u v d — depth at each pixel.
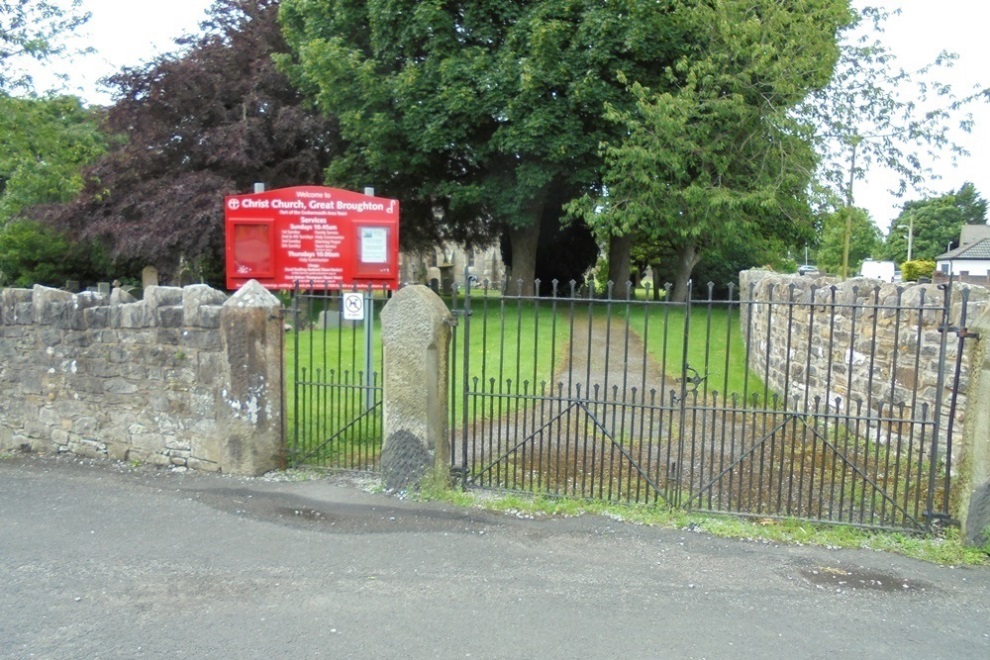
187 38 22.09
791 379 9.66
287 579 4.50
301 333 13.16
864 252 51.47
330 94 17.62
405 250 27.03
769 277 11.54
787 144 17.03
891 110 18.30
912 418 5.23
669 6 17.36
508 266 26.50
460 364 11.30
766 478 6.48
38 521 5.46
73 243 24.42
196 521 5.46
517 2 17.67
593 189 18.83
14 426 7.86
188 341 6.68
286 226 8.04
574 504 5.67
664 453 7.21
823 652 3.71
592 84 16.66
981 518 4.96
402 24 17.39
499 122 17.95
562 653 3.67
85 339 7.33
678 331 15.20
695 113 16.20
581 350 12.75
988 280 13.76
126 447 7.16
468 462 6.80
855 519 5.50
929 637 3.87
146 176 20.84
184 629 3.88
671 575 4.59
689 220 17.42
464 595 4.29
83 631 3.86
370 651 3.68
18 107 14.75
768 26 16.06
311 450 6.71
